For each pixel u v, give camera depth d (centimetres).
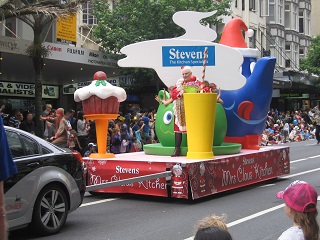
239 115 1195
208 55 1093
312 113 3597
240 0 3806
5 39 1739
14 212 652
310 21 5416
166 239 703
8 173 315
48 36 2223
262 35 4222
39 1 1575
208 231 289
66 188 736
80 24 2636
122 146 1767
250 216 851
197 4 2547
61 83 2603
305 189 360
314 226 356
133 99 2922
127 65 1107
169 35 2478
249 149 1220
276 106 4228
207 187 974
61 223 732
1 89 2298
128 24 2467
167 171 952
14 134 694
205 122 999
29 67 2100
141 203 977
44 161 707
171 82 1106
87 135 1680
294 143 2811
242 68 1248
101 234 731
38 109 1744
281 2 4659
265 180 1202
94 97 1038
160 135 1127
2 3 1536
